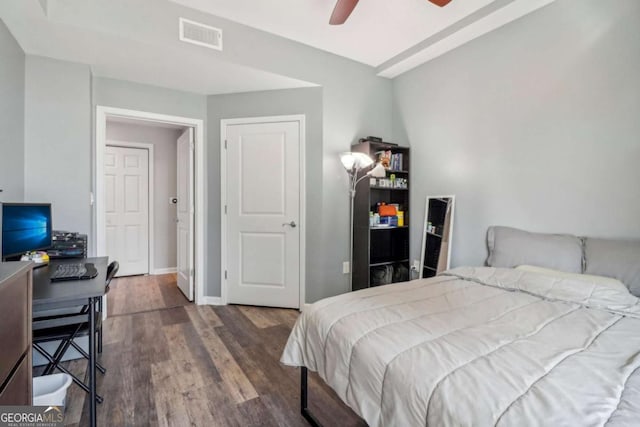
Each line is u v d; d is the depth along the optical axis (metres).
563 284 1.72
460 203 2.94
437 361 1.02
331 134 3.22
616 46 1.98
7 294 0.91
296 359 1.56
